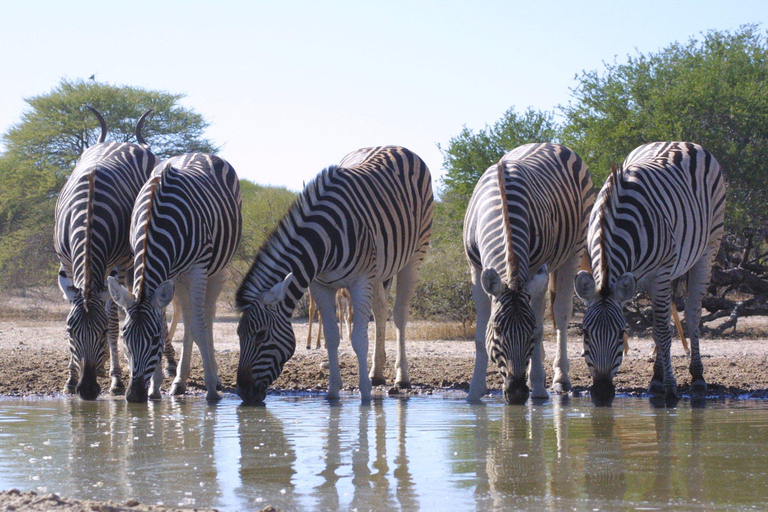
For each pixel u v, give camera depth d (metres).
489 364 12.74
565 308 10.98
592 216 9.75
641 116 22.48
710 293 22.77
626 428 7.25
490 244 9.12
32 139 38.81
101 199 10.50
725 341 17.97
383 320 11.84
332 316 10.09
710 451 6.05
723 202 11.20
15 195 38.19
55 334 21.19
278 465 5.58
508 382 8.49
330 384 10.04
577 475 5.21
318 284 10.05
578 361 13.26
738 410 8.54
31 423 7.74
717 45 24.55
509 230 8.58
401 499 4.60
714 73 22.41
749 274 21.28
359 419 7.92
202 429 7.27
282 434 6.96
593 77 24.25
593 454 5.94
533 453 6.00
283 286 8.97
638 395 10.10
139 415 8.30
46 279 35.97
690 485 4.92
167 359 12.18
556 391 10.67
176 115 40.03
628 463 5.59
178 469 5.46
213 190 10.70
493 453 6.00
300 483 5.02
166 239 9.38
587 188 11.47
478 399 9.70
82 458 5.88
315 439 6.68
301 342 20.33
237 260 34.44
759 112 22.11
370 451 6.11
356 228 9.71
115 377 10.85
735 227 21.55
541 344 9.90
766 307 20.42
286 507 4.43
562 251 10.66
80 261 9.99
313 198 9.62
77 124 38.25
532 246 9.53
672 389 9.72
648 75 23.70
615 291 8.68
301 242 9.34
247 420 7.88
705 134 21.69
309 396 10.31
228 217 10.84
